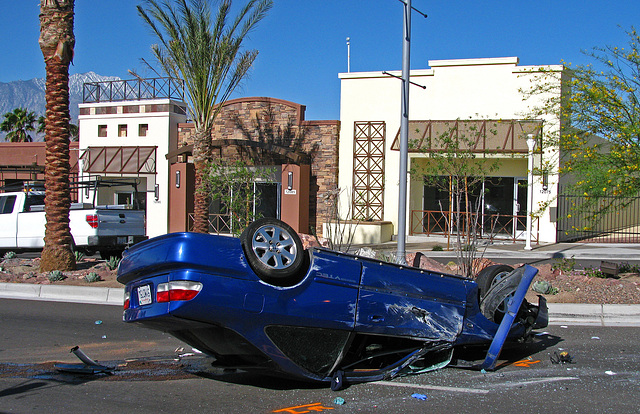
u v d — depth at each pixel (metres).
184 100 20.62
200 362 6.84
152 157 26.47
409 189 22.75
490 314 6.77
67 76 13.81
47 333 8.59
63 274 13.29
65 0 13.57
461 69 21.72
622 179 11.48
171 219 25.48
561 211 20.81
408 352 6.29
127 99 27.34
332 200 19.20
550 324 9.16
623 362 6.73
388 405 5.12
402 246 10.85
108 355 7.26
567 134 12.52
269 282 5.12
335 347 5.57
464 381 5.91
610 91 11.55
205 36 19.69
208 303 4.88
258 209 24.16
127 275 5.46
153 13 19.03
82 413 4.89
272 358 5.21
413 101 22.39
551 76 13.96
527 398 5.31
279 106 24.23
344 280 5.50
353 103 23.19
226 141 22.92
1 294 12.16
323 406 5.10
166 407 5.09
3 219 17.19
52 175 13.80
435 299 6.06
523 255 17.69
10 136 44.81
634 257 17.28
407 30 10.97
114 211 16.28
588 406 5.08
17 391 5.55
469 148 14.63
